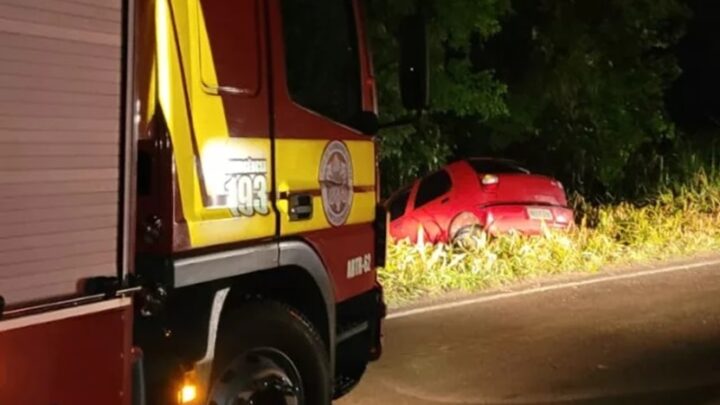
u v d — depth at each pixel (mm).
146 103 4477
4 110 3529
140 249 4484
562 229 15055
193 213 4602
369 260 6328
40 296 3678
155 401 4836
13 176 3566
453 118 18797
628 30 19328
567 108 19766
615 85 19688
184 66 4594
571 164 20484
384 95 14508
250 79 5047
